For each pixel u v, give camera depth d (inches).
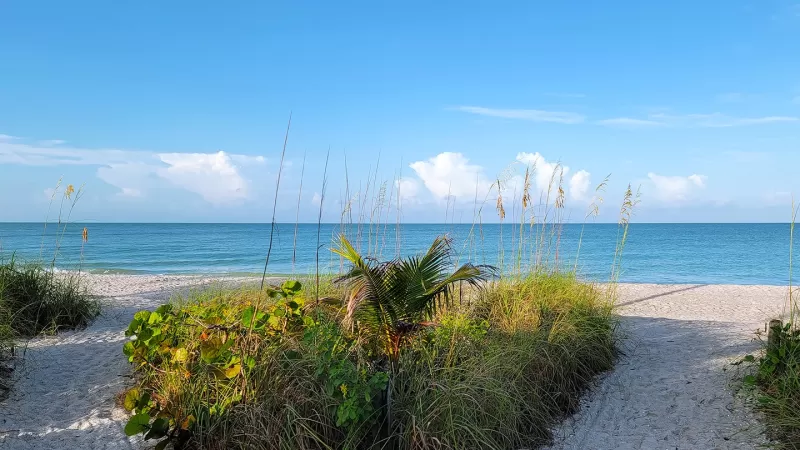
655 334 356.2
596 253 1419.8
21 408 209.8
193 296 330.6
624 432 211.5
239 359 177.9
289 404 170.6
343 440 171.9
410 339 207.9
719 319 428.5
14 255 360.5
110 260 1168.2
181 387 184.4
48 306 339.9
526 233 359.6
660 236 2509.8
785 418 194.2
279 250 1437.0
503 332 257.9
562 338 258.5
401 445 173.2
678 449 194.4
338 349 193.3
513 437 194.5
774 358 224.5
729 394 234.1
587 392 250.8
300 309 229.5
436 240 203.5
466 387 186.9
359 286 189.6
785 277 940.6
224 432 168.6
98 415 203.3
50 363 264.2
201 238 2183.8
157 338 201.0
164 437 180.4
